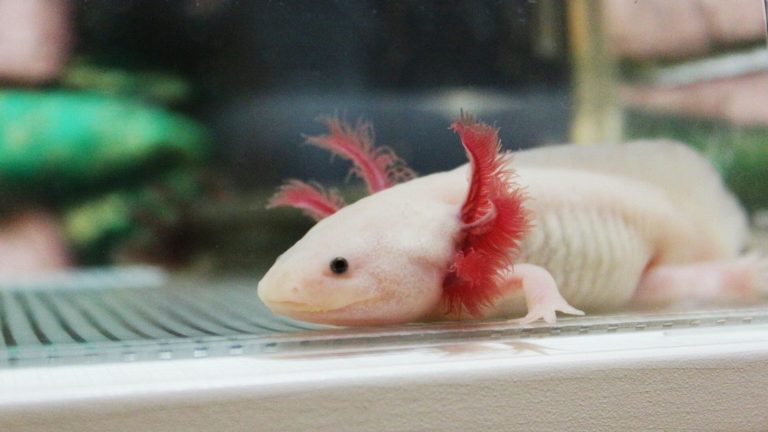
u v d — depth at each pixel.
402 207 0.27
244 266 0.47
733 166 0.35
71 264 0.54
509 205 0.26
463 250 0.26
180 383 0.21
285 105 0.44
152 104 0.47
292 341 0.24
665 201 0.34
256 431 0.21
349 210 0.27
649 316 0.26
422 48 0.38
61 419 0.20
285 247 0.40
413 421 0.22
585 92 0.37
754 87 0.34
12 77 0.45
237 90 0.45
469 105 0.38
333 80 0.40
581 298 0.31
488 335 0.25
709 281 0.32
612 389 0.23
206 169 0.49
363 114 0.38
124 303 0.37
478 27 0.37
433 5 0.37
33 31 0.43
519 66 0.37
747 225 0.34
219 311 0.32
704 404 0.23
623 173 0.35
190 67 0.42
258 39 0.42
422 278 0.26
